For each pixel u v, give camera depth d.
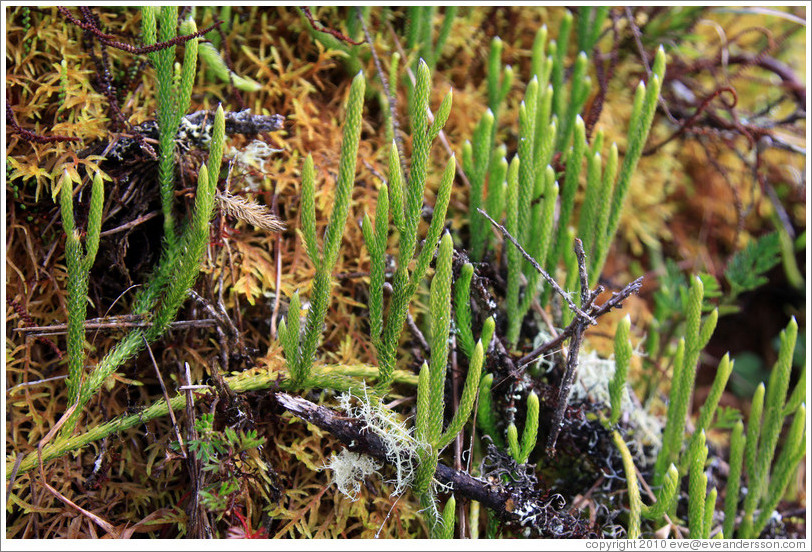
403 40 0.81
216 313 0.72
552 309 0.78
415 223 0.67
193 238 0.68
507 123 0.84
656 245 0.88
